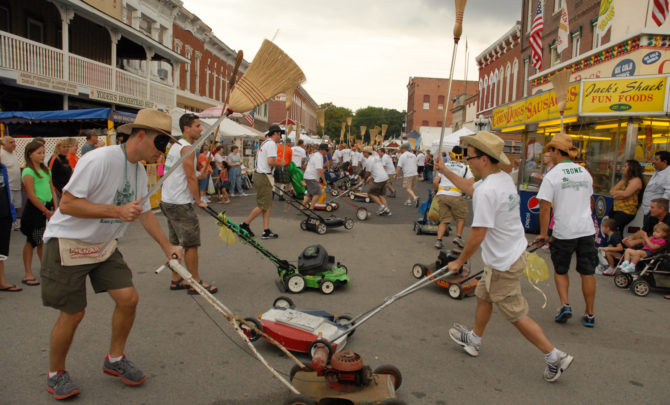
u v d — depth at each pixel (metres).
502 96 28.64
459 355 4.19
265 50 3.70
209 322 4.73
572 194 4.88
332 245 8.86
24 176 5.48
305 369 3.39
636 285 6.17
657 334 4.82
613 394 3.59
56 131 15.62
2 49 13.17
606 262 7.26
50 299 3.10
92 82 16.61
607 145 8.99
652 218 7.00
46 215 5.68
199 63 30.70
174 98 22.83
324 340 3.58
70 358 3.83
